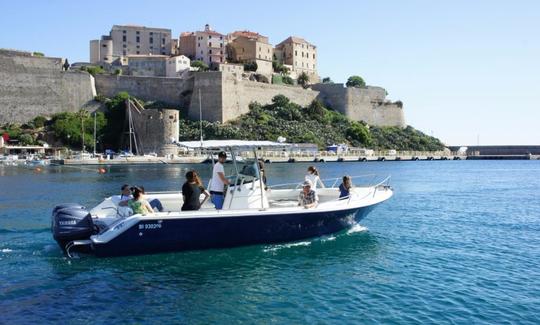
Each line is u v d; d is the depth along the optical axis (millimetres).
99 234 13336
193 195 14180
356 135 109688
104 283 11898
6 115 89062
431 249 15922
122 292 11344
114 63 128250
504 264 14086
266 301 10938
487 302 10938
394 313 10305
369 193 18266
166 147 82438
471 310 10469
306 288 11797
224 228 14172
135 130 84625
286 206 16516
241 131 92312
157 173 54719
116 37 141375
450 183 46719
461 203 29594
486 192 37531
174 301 10859
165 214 13352
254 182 15234
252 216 14312
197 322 9789
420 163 97500
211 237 14164
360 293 11492
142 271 12828
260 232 14781
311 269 13312
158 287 11711
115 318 9906
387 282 12289
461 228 20078
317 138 98625
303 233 15719
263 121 100375
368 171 64250
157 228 13414
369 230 19156
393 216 23438
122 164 73312
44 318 9844
